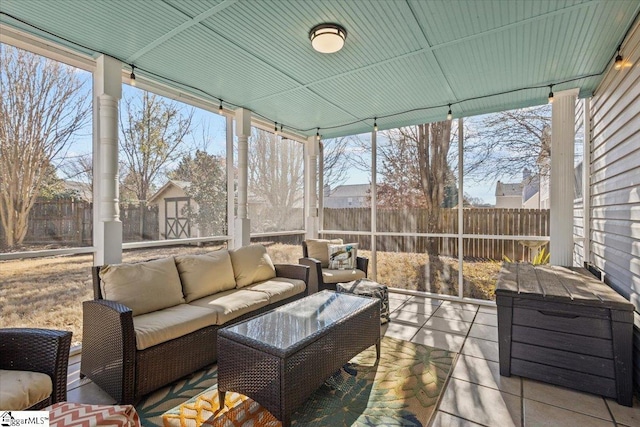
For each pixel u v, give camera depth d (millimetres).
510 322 2422
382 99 3805
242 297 2947
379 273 5086
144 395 2121
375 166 5160
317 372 1966
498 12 2137
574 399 2133
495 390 2238
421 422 1893
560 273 2986
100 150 2830
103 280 2389
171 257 2938
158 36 2467
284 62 2893
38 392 1506
